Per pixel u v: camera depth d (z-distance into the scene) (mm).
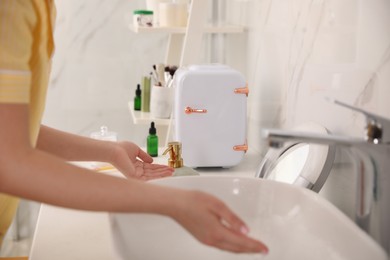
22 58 768
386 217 822
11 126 733
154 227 987
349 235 842
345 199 1159
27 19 809
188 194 755
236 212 1084
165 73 2197
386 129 794
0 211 1065
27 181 729
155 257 933
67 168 747
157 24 2320
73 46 2885
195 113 1516
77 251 984
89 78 2922
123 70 2932
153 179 1146
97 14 2867
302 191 1020
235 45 2143
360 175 832
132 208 750
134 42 2908
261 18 1772
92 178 749
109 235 1062
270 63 1678
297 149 1259
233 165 1562
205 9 1991
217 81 1511
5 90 734
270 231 1033
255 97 1842
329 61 1240
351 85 1137
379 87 1023
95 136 1721
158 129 2244
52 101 2924
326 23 1254
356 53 1114
